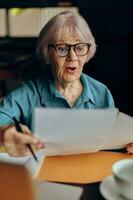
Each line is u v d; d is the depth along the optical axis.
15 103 1.26
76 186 0.90
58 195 0.84
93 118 0.95
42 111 0.91
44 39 1.23
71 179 0.94
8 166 0.64
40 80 1.29
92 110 0.93
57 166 1.01
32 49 3.10
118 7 2.64
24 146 0.91
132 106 2.56
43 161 1.03
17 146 0.91
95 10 2.68
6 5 3.03
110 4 2.63
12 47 3.18
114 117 0.97
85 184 0.92
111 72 2.57
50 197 0.83
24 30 3.13
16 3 3.02
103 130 0.99
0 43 3.19
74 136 0.98
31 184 0.64
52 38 1.21
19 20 3.10
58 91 1.27
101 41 2.57
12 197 0.65
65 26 1.20
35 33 3.12
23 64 2.79
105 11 2.62
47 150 1.01
